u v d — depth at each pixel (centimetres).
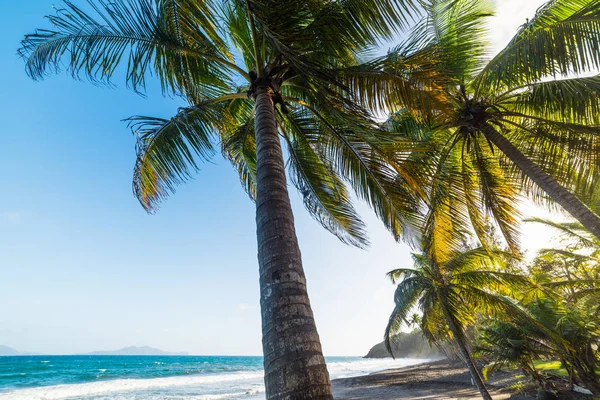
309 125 623
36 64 446
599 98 520
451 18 688
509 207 777
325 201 665
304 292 242
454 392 1700
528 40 536
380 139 470
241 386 2661
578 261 1418
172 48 467
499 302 1039
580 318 1122
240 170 727
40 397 2050
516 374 1838
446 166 759
